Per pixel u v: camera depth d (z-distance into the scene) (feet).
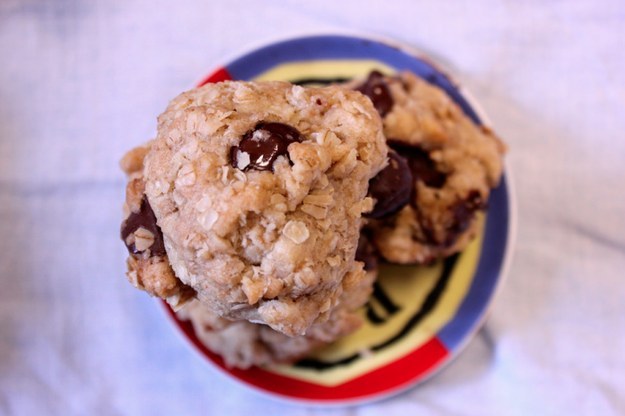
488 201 0.77
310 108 0.55
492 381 0.81
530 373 0.80
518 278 0.82
